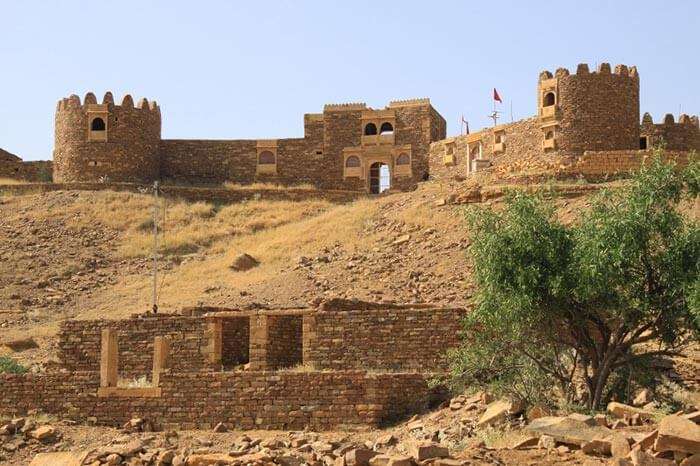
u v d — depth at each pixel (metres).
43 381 37.88
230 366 41.97
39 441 33.81
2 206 79.88
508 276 32.09
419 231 64.62
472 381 33.91
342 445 29.08
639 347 36.69
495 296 32.22
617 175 66.19
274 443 29.78
